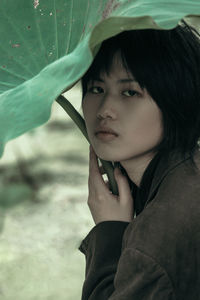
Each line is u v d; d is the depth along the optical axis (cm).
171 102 119
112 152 121
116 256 129
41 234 441
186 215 112
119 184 136
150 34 118
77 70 86
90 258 132
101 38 86
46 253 411
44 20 121
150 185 128
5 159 605
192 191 115
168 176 119
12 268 389
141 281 112
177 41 121
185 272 112
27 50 120
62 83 86
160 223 112
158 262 110
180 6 96
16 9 121
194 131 123
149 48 117
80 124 132
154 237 111
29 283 371
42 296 357
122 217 135
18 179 542
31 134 651
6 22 120
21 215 471
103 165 138
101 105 120
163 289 111
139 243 112
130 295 113
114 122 119
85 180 552
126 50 117
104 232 131
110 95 119
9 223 452
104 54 118
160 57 118
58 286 368
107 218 135
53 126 701
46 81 90
